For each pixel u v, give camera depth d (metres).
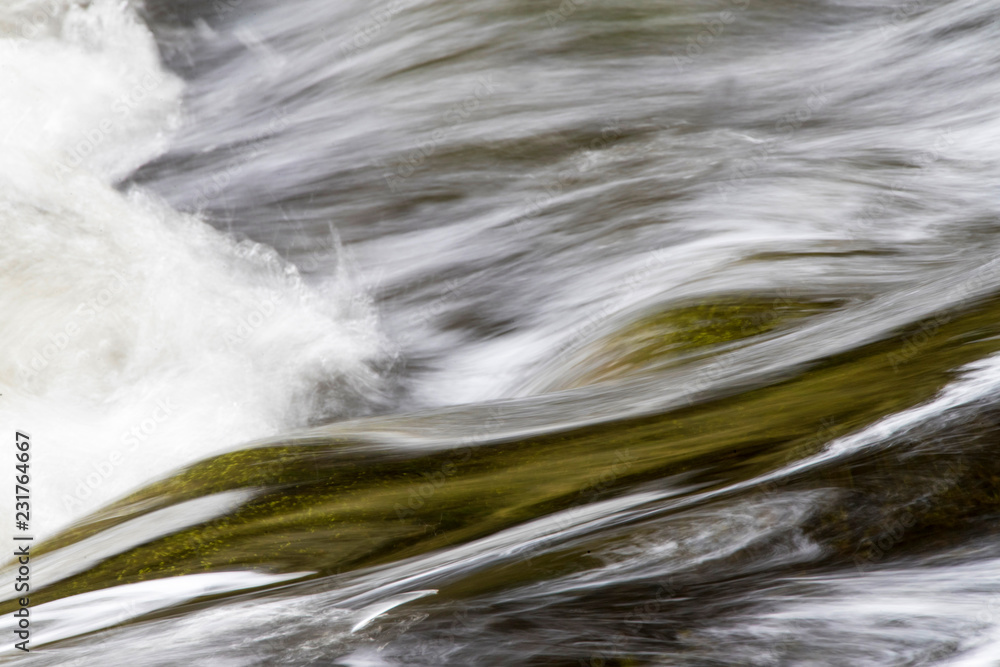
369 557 5.17
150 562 5.50
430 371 12.88
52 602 5.22
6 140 14.78
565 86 21.25
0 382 11.68
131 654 4.01
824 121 18.69
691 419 6.33
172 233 14.50
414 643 3.62
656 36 23.03
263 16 27.55
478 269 15.03
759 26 23.28
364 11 26.58
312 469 6.63
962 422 4.52
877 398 5.39
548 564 4.13
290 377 12.37
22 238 13.26
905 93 19.34
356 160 19.58
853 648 3.20
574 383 10.08
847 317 8.52
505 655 3.43
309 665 3.58
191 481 6.91
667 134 18.72
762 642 3.29
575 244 14.89
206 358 12.39
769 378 6.83
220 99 24.09
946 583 3.46
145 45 24.66
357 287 14.95
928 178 15.38
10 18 23.23
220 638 3.99
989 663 3.02
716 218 14.55
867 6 23.94
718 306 10.29
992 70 19.22
